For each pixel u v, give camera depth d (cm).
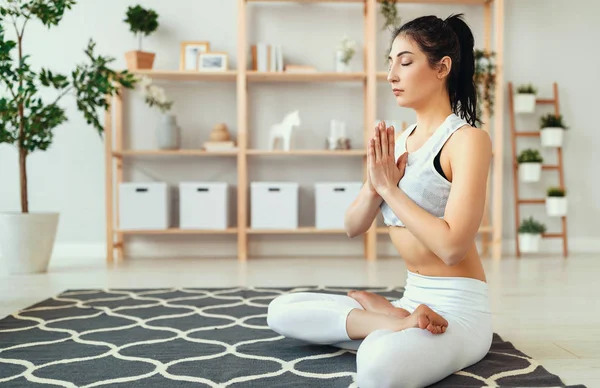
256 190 407
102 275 338
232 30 438
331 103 443
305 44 441
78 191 434
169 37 435
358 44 442
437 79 150
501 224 431
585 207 453
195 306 246
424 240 140
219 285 303
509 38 450
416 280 160
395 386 131
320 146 444
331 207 407
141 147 437
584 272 350
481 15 445
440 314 151
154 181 439
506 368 158
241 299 262
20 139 339
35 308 242
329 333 164
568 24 452
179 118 439
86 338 192
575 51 451
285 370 157
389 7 419
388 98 444
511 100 446
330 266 378
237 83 411
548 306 251
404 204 144
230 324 213
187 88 439
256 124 441
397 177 149
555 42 451
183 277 331
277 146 439
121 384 146
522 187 451
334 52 435
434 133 149
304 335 169
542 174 451
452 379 149
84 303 252
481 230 420
